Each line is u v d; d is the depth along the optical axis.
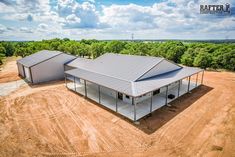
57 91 25.23
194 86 26.00
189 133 14.11
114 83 18.94
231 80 29.95
